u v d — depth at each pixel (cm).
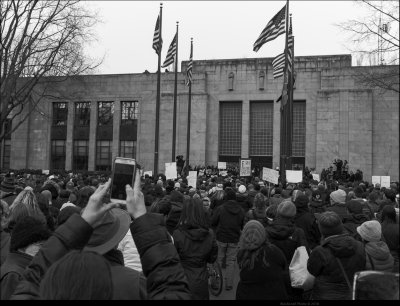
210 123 4328
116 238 312
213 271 939
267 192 1391
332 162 3944
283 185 1847
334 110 3981
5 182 1086
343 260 482
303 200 838
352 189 1565
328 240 492
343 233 504
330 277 484
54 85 4441
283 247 617
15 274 349
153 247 278
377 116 3928
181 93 4350
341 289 480
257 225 511
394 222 704
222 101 4341
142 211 285
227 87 4319
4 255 440
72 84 4625
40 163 4662
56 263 209
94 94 4603
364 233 551
